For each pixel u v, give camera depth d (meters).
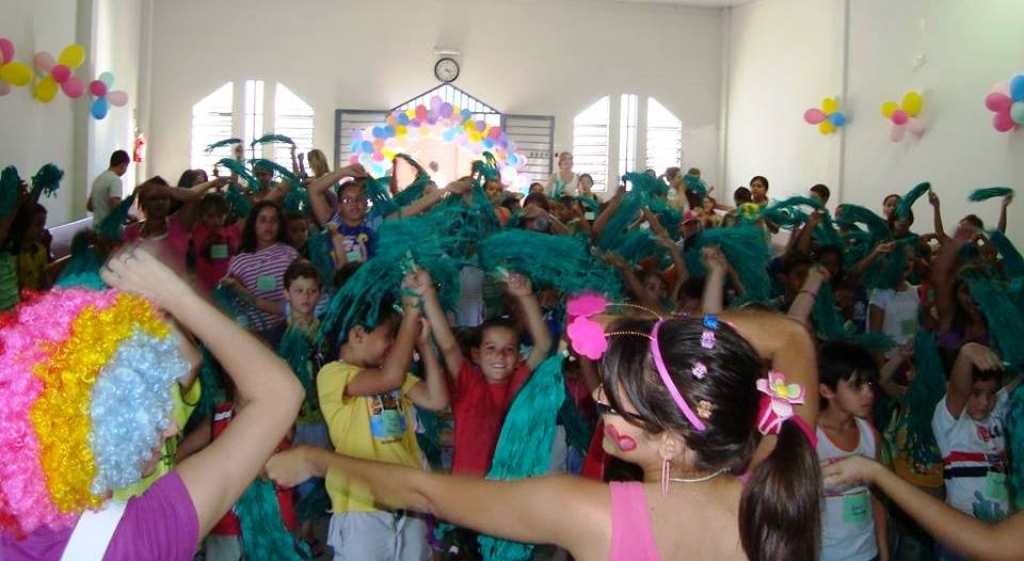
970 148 9.60
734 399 1.33
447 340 3.01
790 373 1.65
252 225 4.93
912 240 6.91
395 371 2.83
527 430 2.15
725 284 4.15
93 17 10.32
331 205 6.62
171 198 5.66
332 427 2.92
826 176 12.41
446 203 4.35
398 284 3.06
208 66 14.45
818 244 6.53
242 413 1.32
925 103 10.34
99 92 10.08
